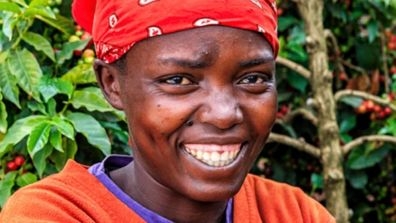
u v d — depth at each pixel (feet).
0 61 7.17
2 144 6.80
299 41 9.79
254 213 5.33
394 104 9.64
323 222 5.60
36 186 5.06
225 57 4.45
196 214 5.02
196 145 4.54
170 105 4.50
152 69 4.51
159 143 4.60
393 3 9.29
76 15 5.47
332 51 10.37
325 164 9.20
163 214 5.00
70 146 7.16
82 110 7.41
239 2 4.49
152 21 4.47
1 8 6.89
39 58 7.58
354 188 10.34
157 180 4.92
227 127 4.49
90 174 5.11
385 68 10.25
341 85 10.41
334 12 10.10
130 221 4.91
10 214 4.90
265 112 4.65
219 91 4.49
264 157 10.27
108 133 7.72
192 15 4.42
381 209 10.47
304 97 10.09
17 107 7.45
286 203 5.57
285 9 10.14
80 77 7.29
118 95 4.92
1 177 7.41
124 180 5.18
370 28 9.97
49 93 7.02
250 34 4.52
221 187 4.60
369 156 9.63
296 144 9.32
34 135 6.72
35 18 7.46
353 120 9.95
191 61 4.43
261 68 4.58
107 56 4.79
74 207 4.89
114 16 4.69
